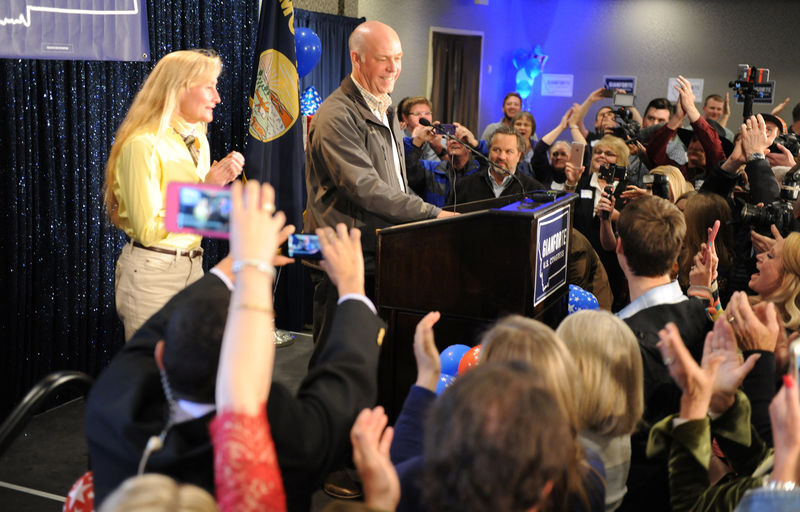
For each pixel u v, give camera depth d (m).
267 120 4.46
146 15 3.60
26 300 3.38
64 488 2.86
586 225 3.98
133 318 3.02
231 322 1.07
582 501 1.17
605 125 6.13
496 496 0.96
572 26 8.77
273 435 1.22
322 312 2.99
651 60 8.70
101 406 1.26
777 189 2.98
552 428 0.99
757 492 1.15
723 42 8.54
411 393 1.55
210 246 4.53
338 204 3.14
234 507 0.98
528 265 2.33
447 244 2.45
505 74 8.75
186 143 3.09
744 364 1.60
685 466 1.52
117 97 3.73
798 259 2.04
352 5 6.46
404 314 2.54
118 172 2.93
